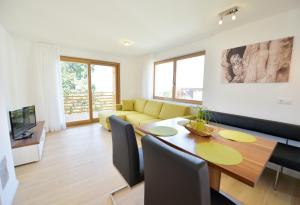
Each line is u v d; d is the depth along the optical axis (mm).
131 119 3598
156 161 820
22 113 2420
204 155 1079
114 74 4941
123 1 1774
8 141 1627
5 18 2215
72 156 2490
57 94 3670
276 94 2143
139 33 2807
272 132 2113
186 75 3617
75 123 4293
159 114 3676
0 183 1350
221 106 2828
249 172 882
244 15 2104
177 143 1300
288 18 1981
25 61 3297
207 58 3010
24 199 1561
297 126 1912
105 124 3777
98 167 2178
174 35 2904
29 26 2510
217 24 2395
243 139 1400
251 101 2410
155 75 4535
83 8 1933
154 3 1814
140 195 1659
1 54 2404
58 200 1557
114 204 1514
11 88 2910
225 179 1937
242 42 2453
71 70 4312
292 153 1771
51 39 3205
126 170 1312
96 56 4410
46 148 2775
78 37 3055
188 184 666
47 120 3617
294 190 1751
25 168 2117
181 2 1786
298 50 1932
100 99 4891
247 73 2418
